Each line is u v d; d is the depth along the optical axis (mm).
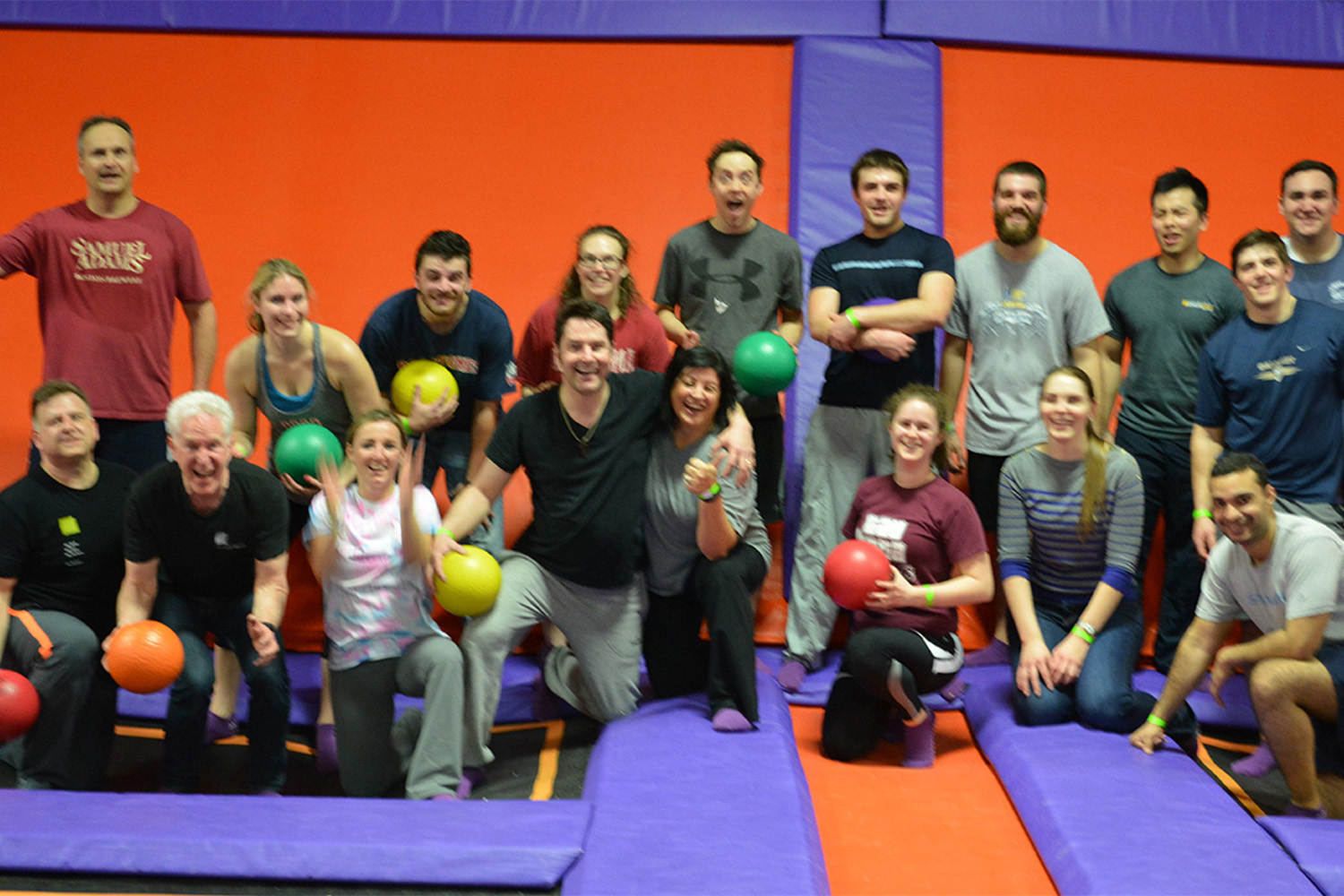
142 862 3055
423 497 3777
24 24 5992
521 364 4477
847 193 5508
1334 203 4500
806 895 2926
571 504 3887
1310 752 3543
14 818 3191
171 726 3635
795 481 4844
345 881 3033
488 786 3809
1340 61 5961
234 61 5965
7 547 3725
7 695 3438
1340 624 3609
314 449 3934
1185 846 3188
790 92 5914
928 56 5953
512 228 5516
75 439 3756
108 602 3895
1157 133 5781
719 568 3922
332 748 3990
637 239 5465
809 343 5176
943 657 3891
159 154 5684
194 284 4531
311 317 5211
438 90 5918
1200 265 4516
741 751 3693
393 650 3719
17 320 5301
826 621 4418
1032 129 5809
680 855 3092
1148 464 4488
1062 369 4020
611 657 4016
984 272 4539
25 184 5531
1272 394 4121
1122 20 5980
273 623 3684
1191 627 3785
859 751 3975
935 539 3984
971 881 3271
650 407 3977
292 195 5594
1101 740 3852
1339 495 4238
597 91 5922
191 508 3637
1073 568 4125
